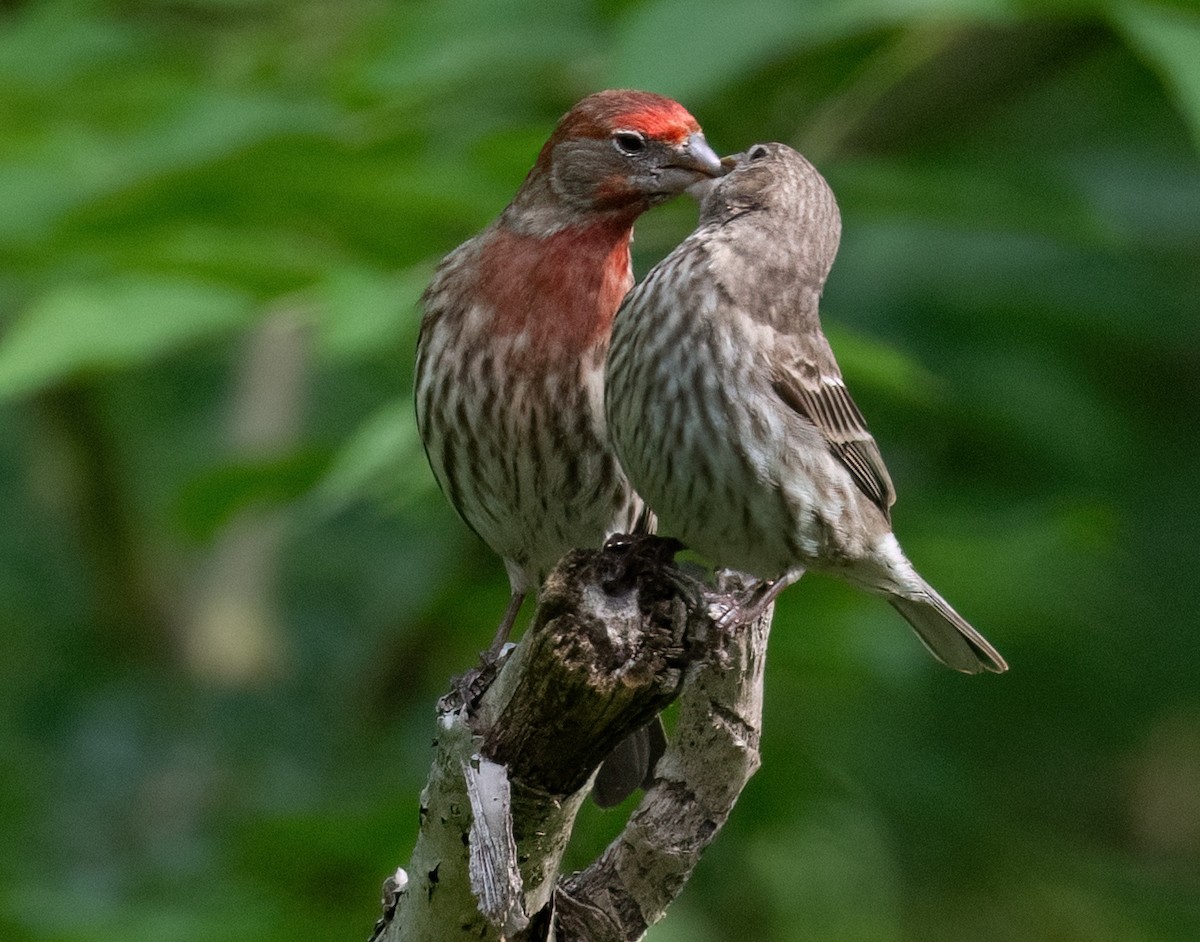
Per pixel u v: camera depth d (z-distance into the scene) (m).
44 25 11.88
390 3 11.98
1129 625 13.41
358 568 13.96
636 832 7.22
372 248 10.16
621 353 8.11
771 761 12.17
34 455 14.62
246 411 14.05
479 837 6.40
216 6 12.13
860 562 8.40
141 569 14.22
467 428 8.92
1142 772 14.23
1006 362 12.83
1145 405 13.65
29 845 12.59
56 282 10.02
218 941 11.17
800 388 8.11
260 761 13.02
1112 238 10.86
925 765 13.23
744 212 8.32
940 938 12.91
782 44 9.47
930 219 10.79
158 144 10.30
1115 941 13.15
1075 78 13.43
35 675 13.66
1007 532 12.23
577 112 8.94
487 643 12.40
